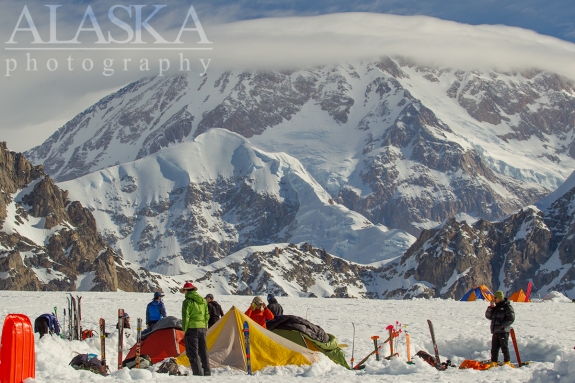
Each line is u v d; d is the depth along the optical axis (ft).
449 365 97.76
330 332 142.82
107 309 188.65
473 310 206.08
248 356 91.09
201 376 80.84
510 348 112.68
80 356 87.92
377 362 93.91
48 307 188.85
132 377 76.07
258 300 105.70
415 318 177.47
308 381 75.97
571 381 66.54
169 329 102.42
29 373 66.90
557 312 195.83
